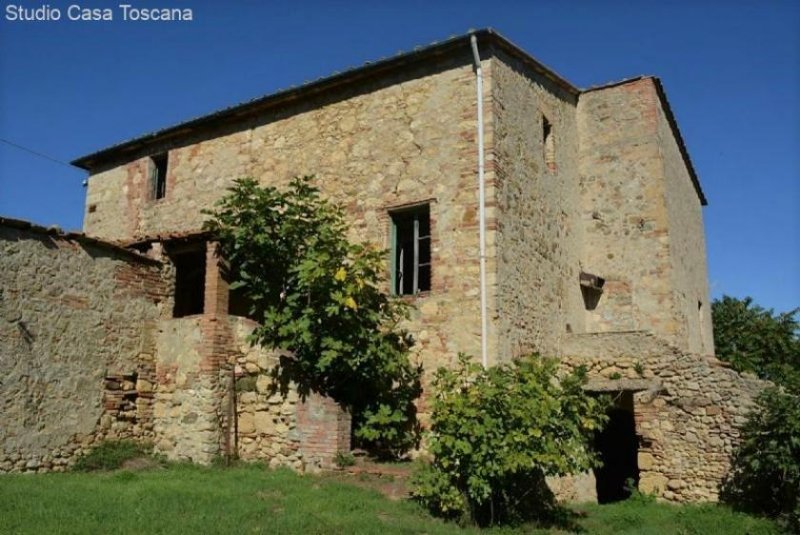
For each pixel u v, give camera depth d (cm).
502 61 1217
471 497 867
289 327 1087
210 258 1203
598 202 1465
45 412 1060
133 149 1659
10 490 851
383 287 1222
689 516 988
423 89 1245
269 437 1112
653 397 1168
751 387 1095
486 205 1133
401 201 1231
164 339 1227
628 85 1473
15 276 1045
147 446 1183
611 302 1418
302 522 755
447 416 875
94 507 779
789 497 1005
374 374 1093
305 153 1379
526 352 1160
